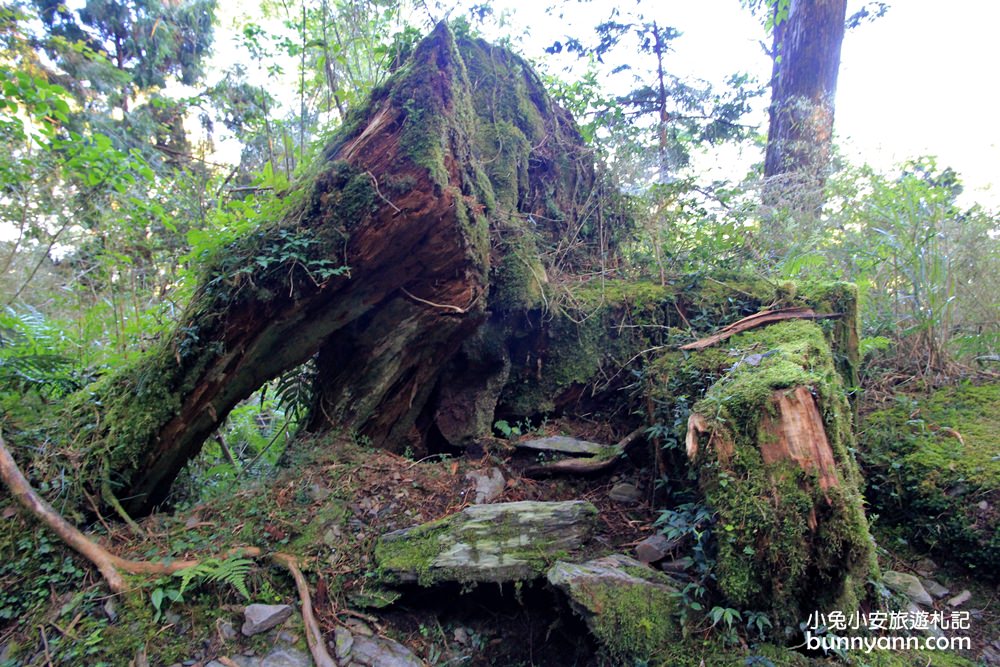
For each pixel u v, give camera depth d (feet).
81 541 8.87
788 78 21.36
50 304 18.94
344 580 9.16
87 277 17.97
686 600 7.41
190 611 8.33
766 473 7.30
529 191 16.30
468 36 16.15
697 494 8.54
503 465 11.68
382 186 9.56
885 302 13.75
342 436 11.82
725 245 14.80
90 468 9.93
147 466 10.30
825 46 20.83
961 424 10.52
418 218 9.74
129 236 17.99
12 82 12.06
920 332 12.87
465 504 10.57
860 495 8.01
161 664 7.63
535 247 14.38
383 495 10.51
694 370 10.23
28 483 9.22
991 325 13.35
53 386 12.08
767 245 15.06
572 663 8.48
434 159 9.57
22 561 8.67
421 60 10.10
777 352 9.31
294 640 8.14
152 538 9.66
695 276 13.50
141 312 16.39
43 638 7.77
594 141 19.03
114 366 13.62
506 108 16.10
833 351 11.14
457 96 11.03
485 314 12.07
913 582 8.55
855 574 7.22
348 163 9.83
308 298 10.10
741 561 7.14
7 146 15.39
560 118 18.24
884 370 12.99
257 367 10.66
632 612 7.53
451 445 12.83
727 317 12.26
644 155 18.40
